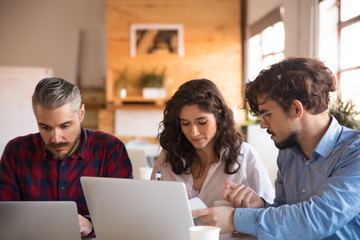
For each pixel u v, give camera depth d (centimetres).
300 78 141
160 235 134
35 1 728
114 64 662
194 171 197
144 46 662
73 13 731
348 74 415
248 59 657
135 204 135
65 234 141
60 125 168
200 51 664
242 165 192
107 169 187
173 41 662
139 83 667
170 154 194
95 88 725
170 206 130
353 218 140
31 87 627
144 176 221
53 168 185
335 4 431
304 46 454
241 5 671
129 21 659
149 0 658
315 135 147
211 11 662
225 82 666
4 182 186
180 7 661
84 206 184
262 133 364
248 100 155
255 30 616
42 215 140
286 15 498
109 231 143
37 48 729
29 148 188
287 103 142
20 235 142
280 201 171
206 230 119
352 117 276
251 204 159
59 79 171
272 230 136
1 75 625
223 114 187
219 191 190
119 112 674
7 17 727
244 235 155
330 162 145
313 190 150
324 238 141
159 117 676
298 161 158
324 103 144
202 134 182
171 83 666
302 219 133
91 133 191
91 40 732
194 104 180
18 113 623
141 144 542
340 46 431
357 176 134
